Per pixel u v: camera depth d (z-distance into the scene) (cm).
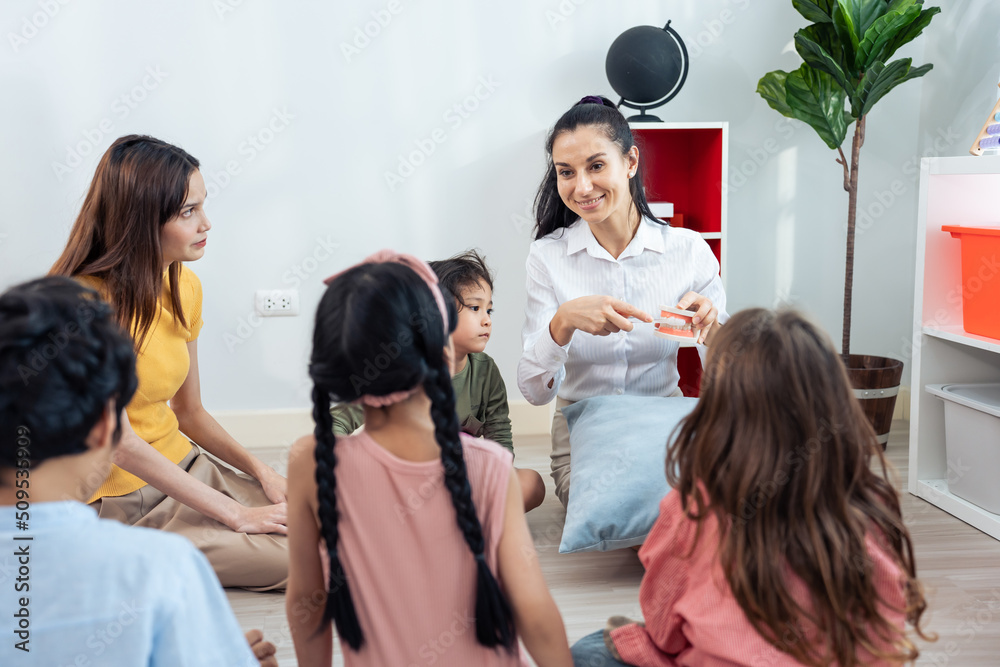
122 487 166
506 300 274
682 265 198
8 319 69
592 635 117
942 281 210
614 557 184
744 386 87
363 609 93
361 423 181
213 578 76
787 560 86
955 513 201
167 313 170
